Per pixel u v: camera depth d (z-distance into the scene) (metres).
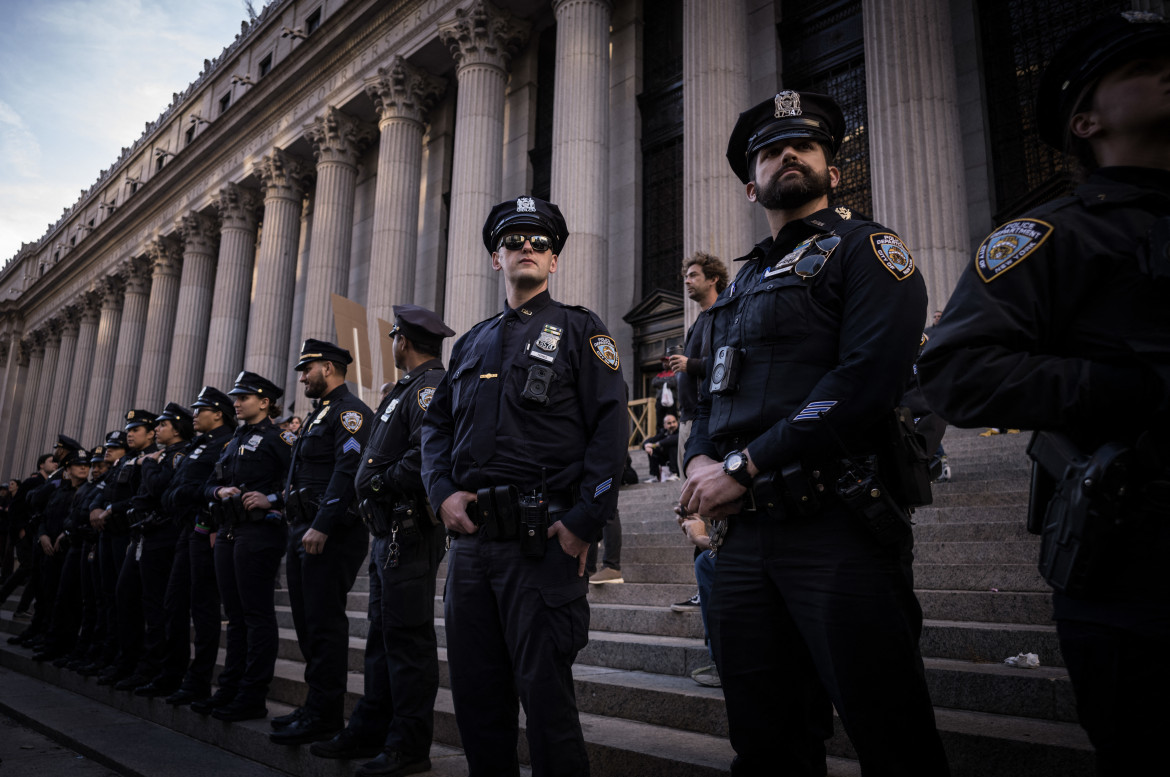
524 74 18.31
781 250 2.14
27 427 36.62
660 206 15.58
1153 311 1.26
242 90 25.83
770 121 2.20
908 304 1.82
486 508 2.43
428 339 3.86
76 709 5.81
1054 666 3.01
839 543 1.79
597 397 2.62
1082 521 1.23
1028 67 10.93
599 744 3.01
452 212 15.32
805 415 1.78
